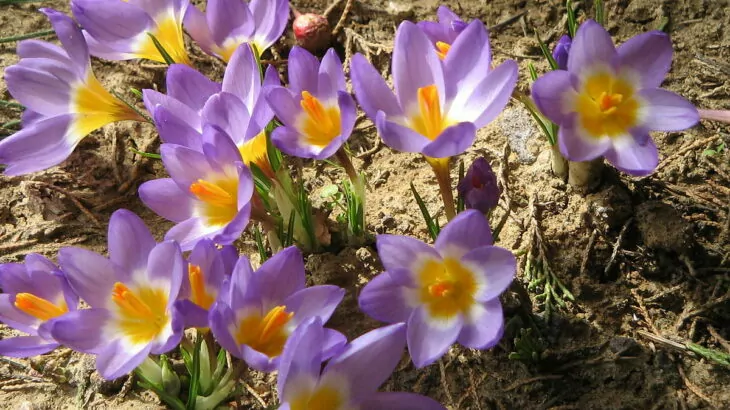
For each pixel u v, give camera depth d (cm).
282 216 33
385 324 33
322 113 30
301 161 39
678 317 33
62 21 33
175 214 30
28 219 38
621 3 43
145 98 31
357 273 34
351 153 39
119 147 39
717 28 41
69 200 38
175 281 27
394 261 27
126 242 28
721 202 35
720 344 32
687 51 41
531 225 35
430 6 44
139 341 27
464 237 27
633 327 33
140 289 28
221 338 26
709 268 33
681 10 42
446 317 27
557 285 34
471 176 30
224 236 29
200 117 32
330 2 45
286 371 25
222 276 28
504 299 32
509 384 31
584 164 35
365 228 35
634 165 29
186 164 29
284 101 30
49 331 27
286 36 43
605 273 34
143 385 30
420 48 29
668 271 34
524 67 41
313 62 31
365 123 40
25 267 29
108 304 28
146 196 30
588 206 35
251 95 32
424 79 29
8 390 32
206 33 36
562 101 29
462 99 29
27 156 33
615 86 29
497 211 36
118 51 36
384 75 41
